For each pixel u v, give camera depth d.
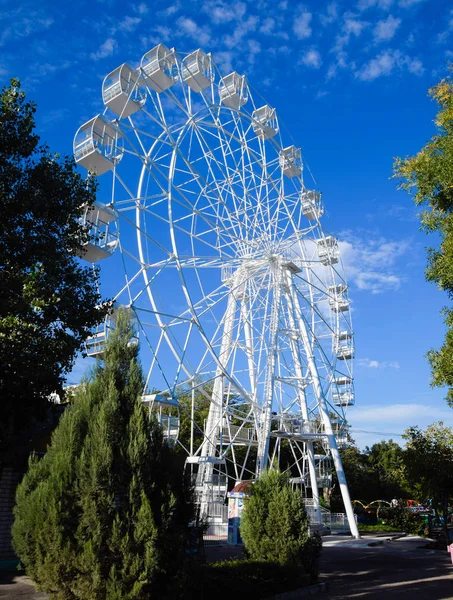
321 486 47.75
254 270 37.53
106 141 27.44
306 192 40.28
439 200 14.31
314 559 16.44
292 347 40.19
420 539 40.53
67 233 16.31
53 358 14.88
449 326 13.98
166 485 10.49
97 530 9.59
